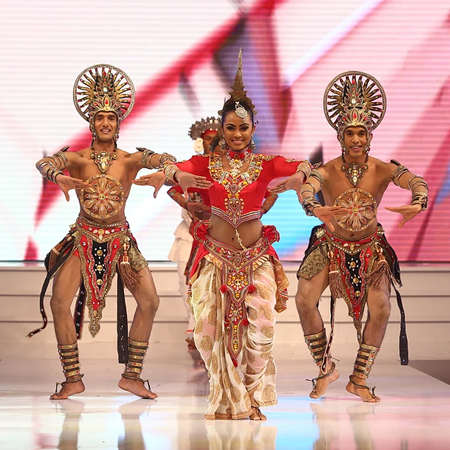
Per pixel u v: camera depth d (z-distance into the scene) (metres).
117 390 14.54
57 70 25.41
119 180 13.81
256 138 25.52
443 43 25.62
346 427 11.30
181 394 14.09
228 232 12.12
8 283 20.94
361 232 13.76
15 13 25.31
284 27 25.52
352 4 25.58
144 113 25.42
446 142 25.58
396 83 25.62
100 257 13.84
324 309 20.39
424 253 25.50
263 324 11.91
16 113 25.36
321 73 25.58
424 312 20.67
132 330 14.09
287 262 24.91
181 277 19.55
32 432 11.00
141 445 10.20
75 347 13.91
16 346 20.30
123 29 25.42
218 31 25.50
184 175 11.86
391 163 13.79
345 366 17.42
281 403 13.25
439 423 11.59
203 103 25.52
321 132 25.58
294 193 25.38
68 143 25.47
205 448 10.04
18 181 25.41
